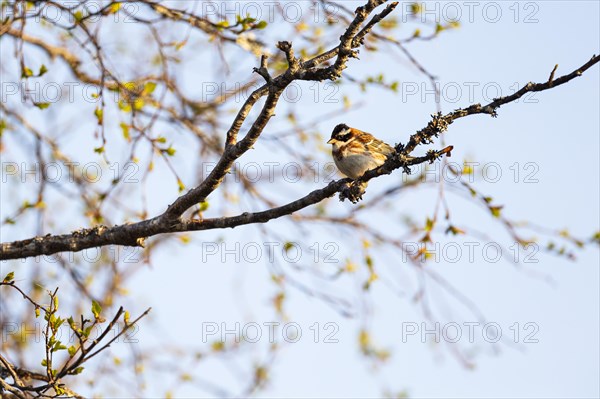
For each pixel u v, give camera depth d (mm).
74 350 8617
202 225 8977
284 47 7863
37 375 9547
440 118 7918
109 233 9188
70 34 12422
